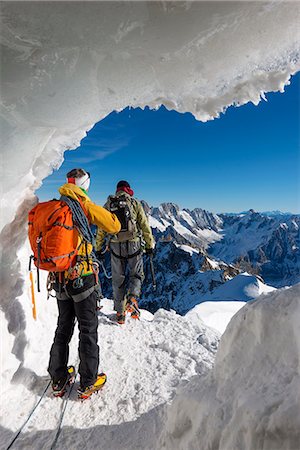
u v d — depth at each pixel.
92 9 1.87
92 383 2.79
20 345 2.97
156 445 2.14
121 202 4.51
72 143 2.83
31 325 3.30
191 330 4.56
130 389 2.96
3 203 2.64
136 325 4.57
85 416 2.59
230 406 1.66
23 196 2.98
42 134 2.46
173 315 5.09
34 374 3.06
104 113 2.56
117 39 2.04
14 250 3.08
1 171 2.42
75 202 2.68
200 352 3.83
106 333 4.23
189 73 2.39
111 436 2.37
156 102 2.71
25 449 2.25
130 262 4.64
